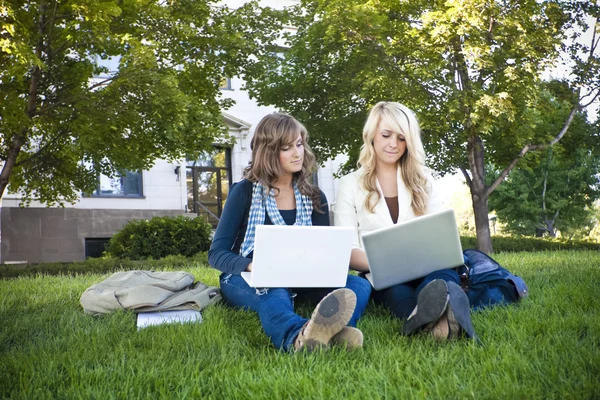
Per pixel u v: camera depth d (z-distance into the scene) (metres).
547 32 12.37
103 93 10.40
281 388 1.92
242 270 2.82
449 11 11.60
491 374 1.97
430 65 11.95
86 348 2.58
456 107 11.96
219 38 12.02
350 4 12.33
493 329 2.70
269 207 3.10
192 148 11.68
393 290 3.12
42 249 16.25
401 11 13.38
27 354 2.54
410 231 2.92
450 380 1.93
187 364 2.27
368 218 3.54
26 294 4.81
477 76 13.25
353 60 12.92
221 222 3.05
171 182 18.52
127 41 10.21
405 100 12.21
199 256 12.20
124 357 2.39
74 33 10.27
